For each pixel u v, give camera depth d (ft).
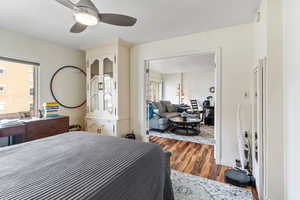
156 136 13.46
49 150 3.84
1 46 7.44
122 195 2.61
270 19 4.56
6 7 5.66
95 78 10.43
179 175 6.89
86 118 10.68
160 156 4.24
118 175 2.72
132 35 8.54
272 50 4.54
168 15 6.36
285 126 4.28
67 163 3.12
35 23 6.97
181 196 5.42
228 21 6.93
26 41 8.33
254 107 6.33
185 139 12.56
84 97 11.46
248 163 6.67
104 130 10.00
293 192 3.78
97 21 4.50
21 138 6.86
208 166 7.75
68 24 7.07
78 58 11.07
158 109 16.21
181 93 23.40
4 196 2.05
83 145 4.26
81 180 2.50
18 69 8.20
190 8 5.85
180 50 8.71
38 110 8.75
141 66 10.07
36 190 2.20
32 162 3.15
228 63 7.54
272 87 4.54
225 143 7.70
